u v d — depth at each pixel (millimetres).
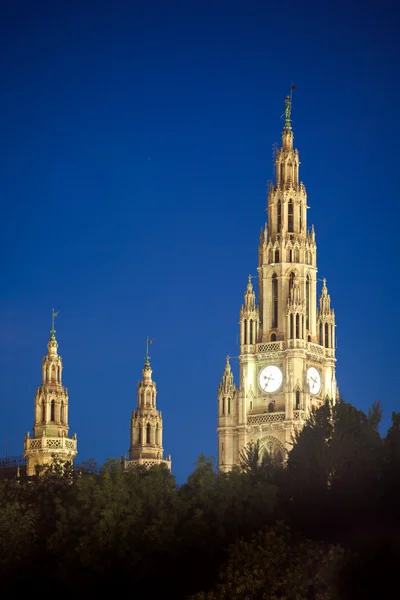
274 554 149500
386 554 148500
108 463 178500
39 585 169500
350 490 158000
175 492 167375
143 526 163250
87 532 165375
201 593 149500
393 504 155375
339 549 149500
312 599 149125
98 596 162500
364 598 146750
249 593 148000
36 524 174750
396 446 158750
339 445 164625
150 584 159875
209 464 169375
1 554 170875
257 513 159750
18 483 185625
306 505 159750
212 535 159375
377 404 171500
